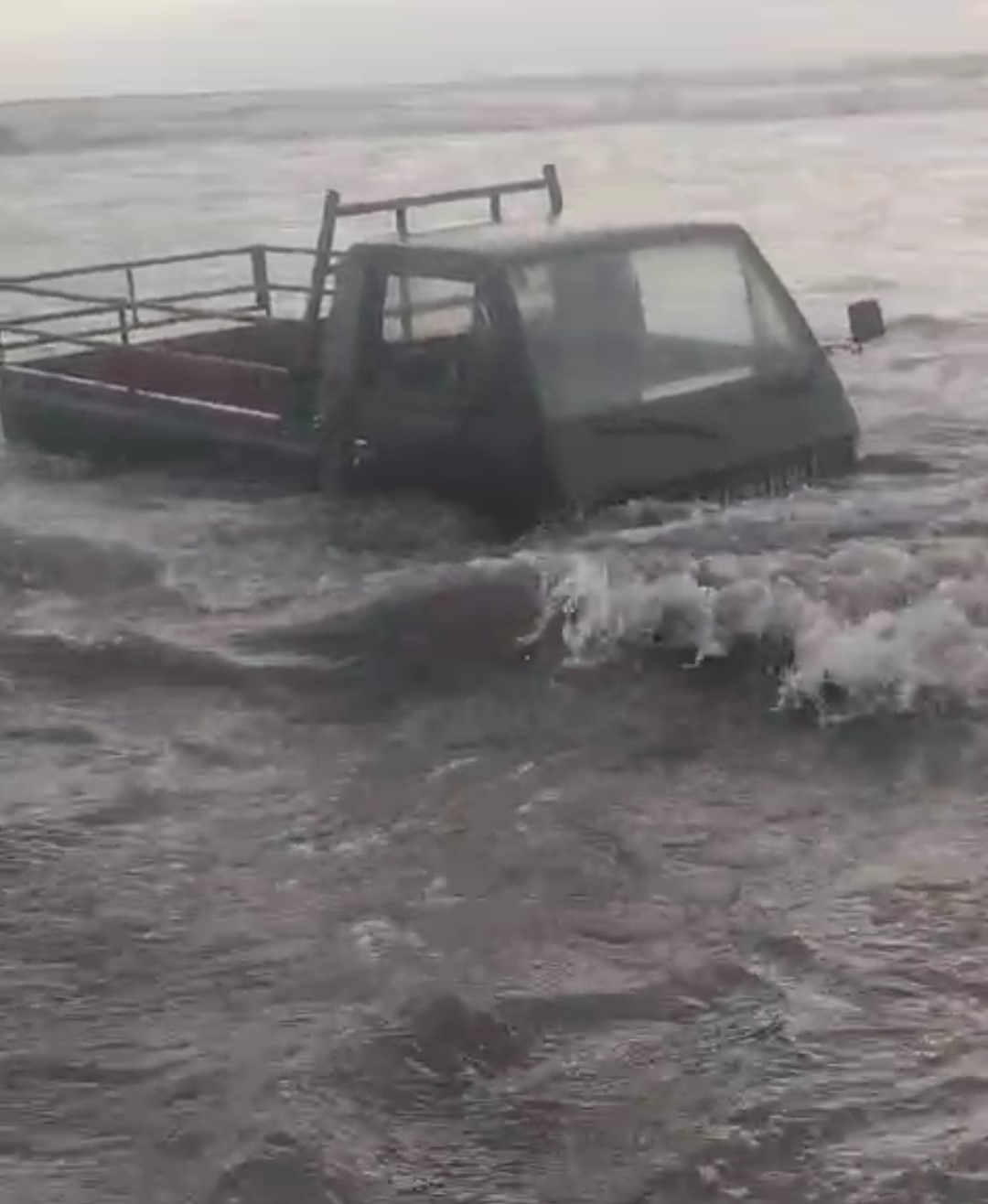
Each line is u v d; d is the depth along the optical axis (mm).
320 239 8039
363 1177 3846
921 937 4793
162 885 5363
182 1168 3918
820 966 4656
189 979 4773
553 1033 4387
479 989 4602
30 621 7777
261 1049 4387
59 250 28281
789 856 5324
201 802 5969
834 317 17281
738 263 7699
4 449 9969
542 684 6820
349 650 7258
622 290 7375
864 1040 4285
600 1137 3941
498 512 7316
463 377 7297
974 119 64750
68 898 5293
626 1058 4258
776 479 7637
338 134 74562
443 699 6750
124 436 9141
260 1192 3814
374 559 7688
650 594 7055
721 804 5715
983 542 7383
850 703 6457
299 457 8031
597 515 7199
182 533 8422
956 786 5773
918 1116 3961
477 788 5945
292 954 4871
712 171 42625
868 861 5266
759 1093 4074
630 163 47312
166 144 70750
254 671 7141
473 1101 4121
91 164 57031
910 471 8617
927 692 6438
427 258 7352
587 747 6230
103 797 6047
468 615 7320
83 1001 4684
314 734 6516
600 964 4715
